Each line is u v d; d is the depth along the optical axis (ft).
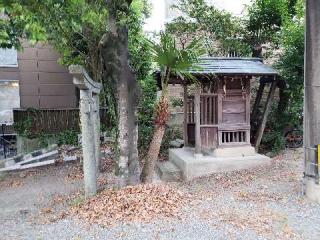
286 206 18.66
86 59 28.12
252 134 33.94
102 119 41.47
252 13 40.50
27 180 28.99
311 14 20.42
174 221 15.67
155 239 13.89
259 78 34.22
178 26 40.86
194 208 17.60
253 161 28.58
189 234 14.34
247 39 41.22
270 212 17.56
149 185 20.18
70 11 19.65
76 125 43.29
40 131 42.39
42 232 15.58
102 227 15.33
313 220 16.52
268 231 14.92
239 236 14.24
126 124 20.89
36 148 41.73
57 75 47.96
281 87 33.40
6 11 17.76
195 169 27.68
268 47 40.88
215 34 40.81
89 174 21.01
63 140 42.01
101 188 22.95
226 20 40.73
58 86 48.06
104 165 31.58
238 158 28.58
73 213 17.87
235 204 18.88
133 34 34.47
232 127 29.32
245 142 29.71
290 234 14.67
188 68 21.26
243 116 29.58
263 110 33.83
